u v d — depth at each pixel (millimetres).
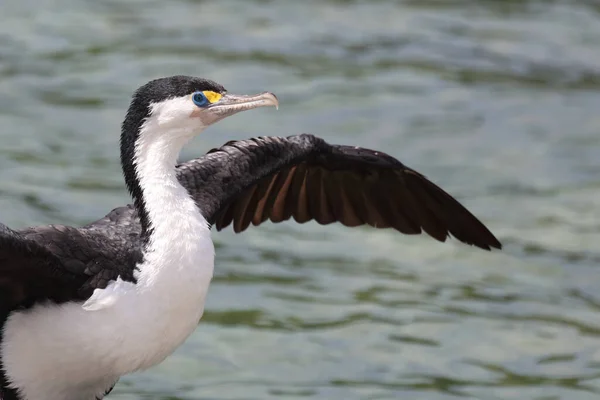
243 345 13023
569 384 12430
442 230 11055
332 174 10875
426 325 13594
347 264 15031
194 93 9266
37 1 23281
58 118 18469
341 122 18844
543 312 13961
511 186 17156
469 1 24906
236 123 18516
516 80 21250
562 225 16062
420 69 21391
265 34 22391
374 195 11016
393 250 15516
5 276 8727
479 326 13602
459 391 12219
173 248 8953
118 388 12039
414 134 18688
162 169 9180
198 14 23250
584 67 21953
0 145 17375
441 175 17391
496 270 14984
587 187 17219
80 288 8836
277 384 12234
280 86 20062
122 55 20938
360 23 23344
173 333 9078
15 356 8930
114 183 16469
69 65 20453
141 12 23172
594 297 14336
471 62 21891
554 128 19312
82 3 23406
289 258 15117
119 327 8836
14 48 20984
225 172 10047
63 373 9047
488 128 19156
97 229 9219
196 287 9023
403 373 12570
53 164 16906
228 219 10625
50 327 8836
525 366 12789
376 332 13391
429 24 23484
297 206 10977
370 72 21078
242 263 14891
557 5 24906
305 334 13297
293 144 10438
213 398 11906
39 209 15430
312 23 23172
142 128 9219
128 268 8945
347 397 12000
